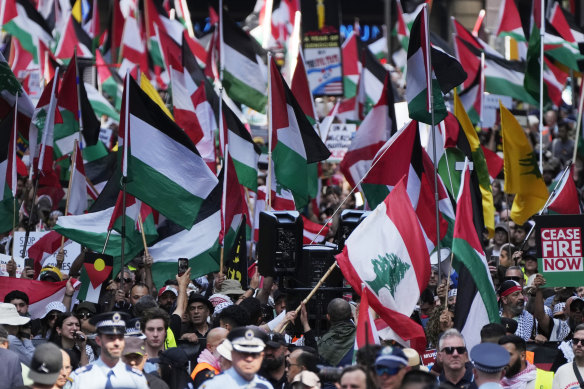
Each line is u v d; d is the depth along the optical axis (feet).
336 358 122.83
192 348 129.90
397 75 357.82
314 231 197.26
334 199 251.39
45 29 277.64
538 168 189.16
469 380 110.42
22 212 207.31
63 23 321.11
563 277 147.84
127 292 160.76
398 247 128.06
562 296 168.14
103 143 237.66
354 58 310.24
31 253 179.32
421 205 165.07
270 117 179.93
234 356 95.86
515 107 344.28
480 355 99.45
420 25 157.69
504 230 214.28
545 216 148.36
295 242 133.80
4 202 176.96
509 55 346.95
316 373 107.86
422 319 153.69
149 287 158.71
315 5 422.00
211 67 277.44
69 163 216.74
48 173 183.42
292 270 133.49
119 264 164.76
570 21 259.19
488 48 277.03
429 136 186.60
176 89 216.74
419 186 164.76
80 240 164.76
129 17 290.97
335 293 134.72
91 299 151.94
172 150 157.28
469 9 486.79
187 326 139.03
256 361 95.81
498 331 119.24
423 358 131.54
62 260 173.47
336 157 256.93
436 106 158.81
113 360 101.86
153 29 291.17
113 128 274.36
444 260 169.78
